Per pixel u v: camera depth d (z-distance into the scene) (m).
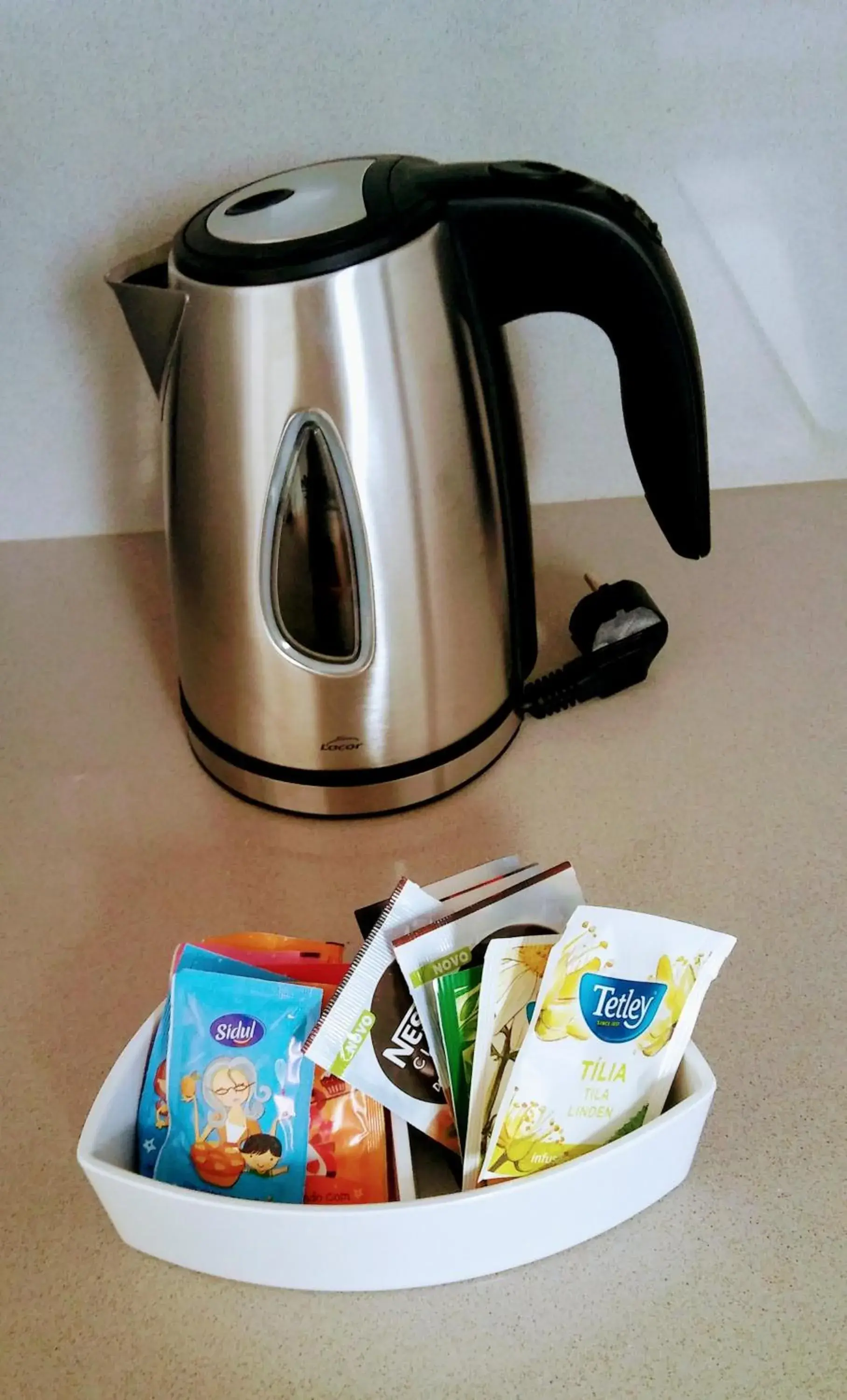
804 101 0.67
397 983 0.40
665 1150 0.38
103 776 0.63
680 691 0.66
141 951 0.52
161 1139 0.39
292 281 0.45
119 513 0.82
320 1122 0.39
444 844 0.57
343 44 0.64
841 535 0.78
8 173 0.67
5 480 0.80
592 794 0.60
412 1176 0.39
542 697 0.64
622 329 0.52
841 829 0.56
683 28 0.64
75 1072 0.47
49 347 0.74
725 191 0.70
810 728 0.63
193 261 0.47
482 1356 0.37
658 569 0.76
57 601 0.78
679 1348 0.36
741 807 0.58
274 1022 0.39
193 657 0.58
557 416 0.79
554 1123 0.37
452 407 0.50
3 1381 0.37
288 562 0.51
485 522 0.54
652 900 0.53
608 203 0.48
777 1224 0.40
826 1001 0.48
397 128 0.67
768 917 0.52
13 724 0.67
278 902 0.54
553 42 0.65
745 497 0.82
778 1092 0.44
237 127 0.67
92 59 0.64
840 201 0.70
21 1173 0.43
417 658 0.54
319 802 0.58
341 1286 0.38
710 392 0.78
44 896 0.56
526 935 0.40
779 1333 0.37
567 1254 0.39
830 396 0.78
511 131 0.68
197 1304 0.39
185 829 0.59
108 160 0.67
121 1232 0.39
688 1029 0.38
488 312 0.52
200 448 0.50
